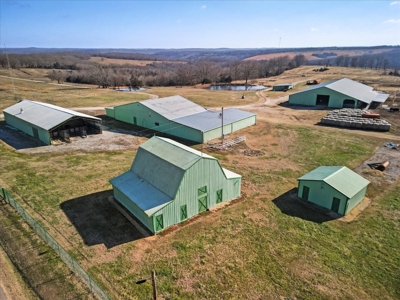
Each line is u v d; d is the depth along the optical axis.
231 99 72.94
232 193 23.39
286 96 76.19
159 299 13.93
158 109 43.88
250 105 64.38
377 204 22.80
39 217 20.48
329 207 22.00
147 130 44.06
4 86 84.94
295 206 22.59
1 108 56.56
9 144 36.19
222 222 20.28
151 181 21.42
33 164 29.94
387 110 54.66
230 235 18.83
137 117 46.44
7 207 21.50
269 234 19.02
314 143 37.44
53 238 17.89
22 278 14.95
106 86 104.69
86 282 14.73
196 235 18.78
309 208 22.33
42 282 14.70
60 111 40.88
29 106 45.03
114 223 19.94
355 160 31.62
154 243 17.97
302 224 20.16
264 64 166.88
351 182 22.56
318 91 61.16
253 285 14.89
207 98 74.38
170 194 19.64
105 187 25.09
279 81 114.25
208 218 20.78
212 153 34.06
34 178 26.61
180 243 17.98
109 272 15.55
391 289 14.80
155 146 23.98
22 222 19.67
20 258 16.33
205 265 16.19
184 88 104.12
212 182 21.55
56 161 30.88
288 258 16.84
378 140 38.12
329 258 16.89
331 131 42.41
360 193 22.38
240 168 29.81
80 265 15.91
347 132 41.84
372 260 16.80
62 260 16.22
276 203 23.00
